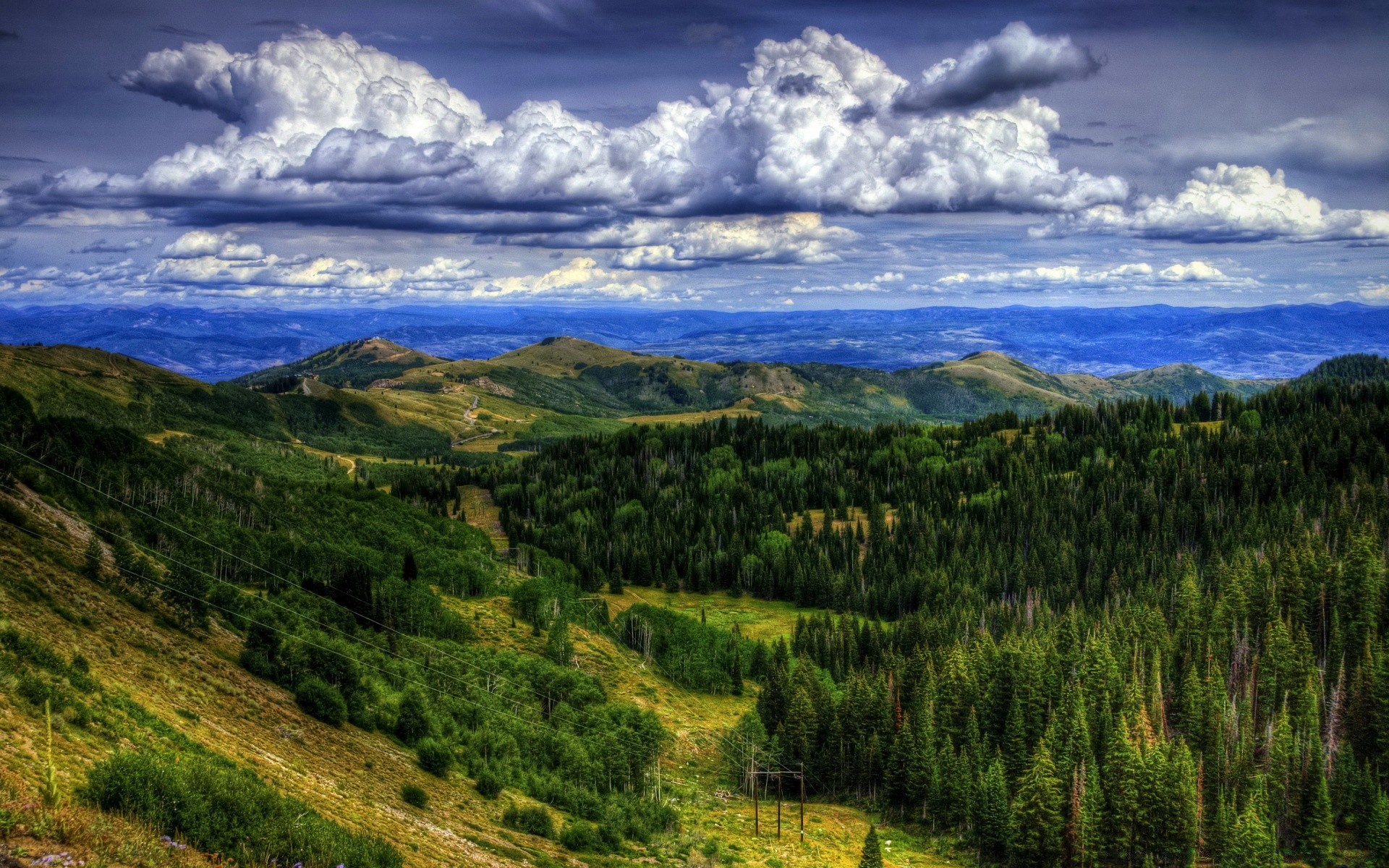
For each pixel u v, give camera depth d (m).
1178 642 160.12
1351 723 131.38
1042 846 109.06
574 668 146.38
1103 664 142.38
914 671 152.50
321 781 61.09
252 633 86.50
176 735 52.47
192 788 39.59
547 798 93.69
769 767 131.88
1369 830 109.31
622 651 179.12
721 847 98.06
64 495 108.75
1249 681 144.62
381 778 71.44
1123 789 111.06
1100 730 128.50
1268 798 116.00
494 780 84.31
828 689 157.25
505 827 76.00
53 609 67.19
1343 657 142.12
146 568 88.50
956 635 184.00
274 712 73.19
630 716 121.75
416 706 89.25
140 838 33.88
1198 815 112.94
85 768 39.44
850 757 139.12
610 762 109.75
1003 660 142.88
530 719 116.38
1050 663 146.50
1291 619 163.62
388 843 52.66
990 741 138.00
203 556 118.56
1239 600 172.00
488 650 138.88
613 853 82.38
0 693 43.38
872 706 139.62
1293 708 140.75
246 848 38.50
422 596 144.12
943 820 124.69
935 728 136.00
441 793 76.50
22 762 36.50
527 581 180.62
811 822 119.56
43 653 53.09
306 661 85.56
